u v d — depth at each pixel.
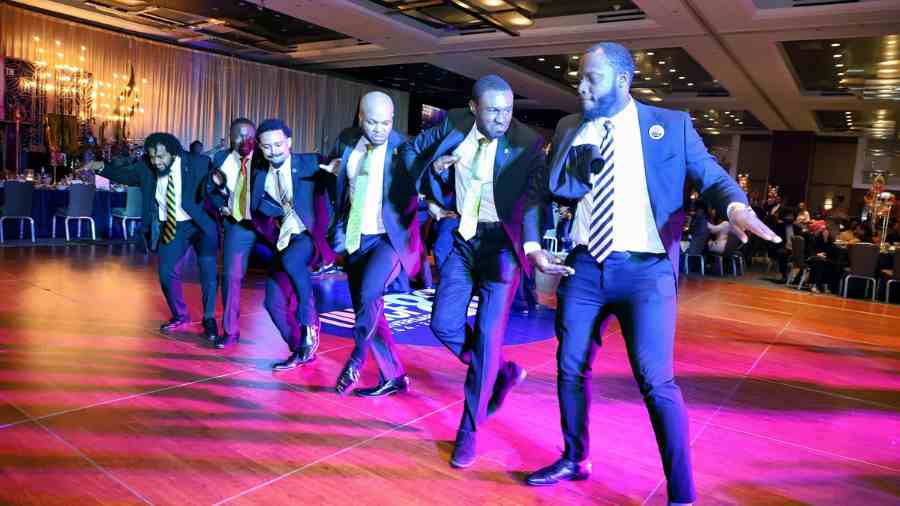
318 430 2.80
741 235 1.87
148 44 13.62
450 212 2.83
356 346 3.29
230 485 2.24
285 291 3.78
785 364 4.67
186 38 13.13
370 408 3.12
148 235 4.46
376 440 2.73
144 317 4.76
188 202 4.12
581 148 2.07
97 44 12.79
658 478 2.52
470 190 2.60
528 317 5.71
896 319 7.31
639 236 2.10
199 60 14.59
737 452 2.88
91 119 12.72
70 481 2.20
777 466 2.74
